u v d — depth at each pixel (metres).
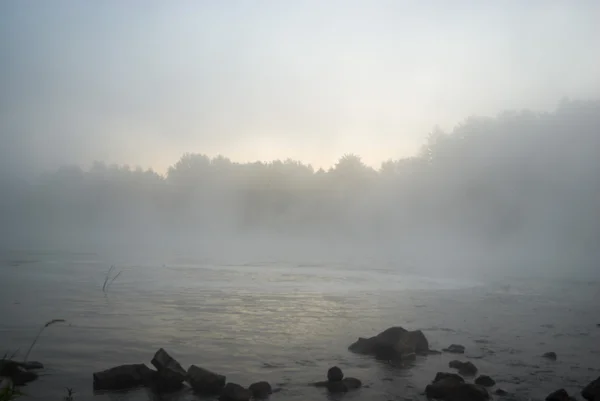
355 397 8.54
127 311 16.47
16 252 47.31
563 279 33.12
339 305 19.25
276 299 20.48
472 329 14.97
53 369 9.81
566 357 11.67
